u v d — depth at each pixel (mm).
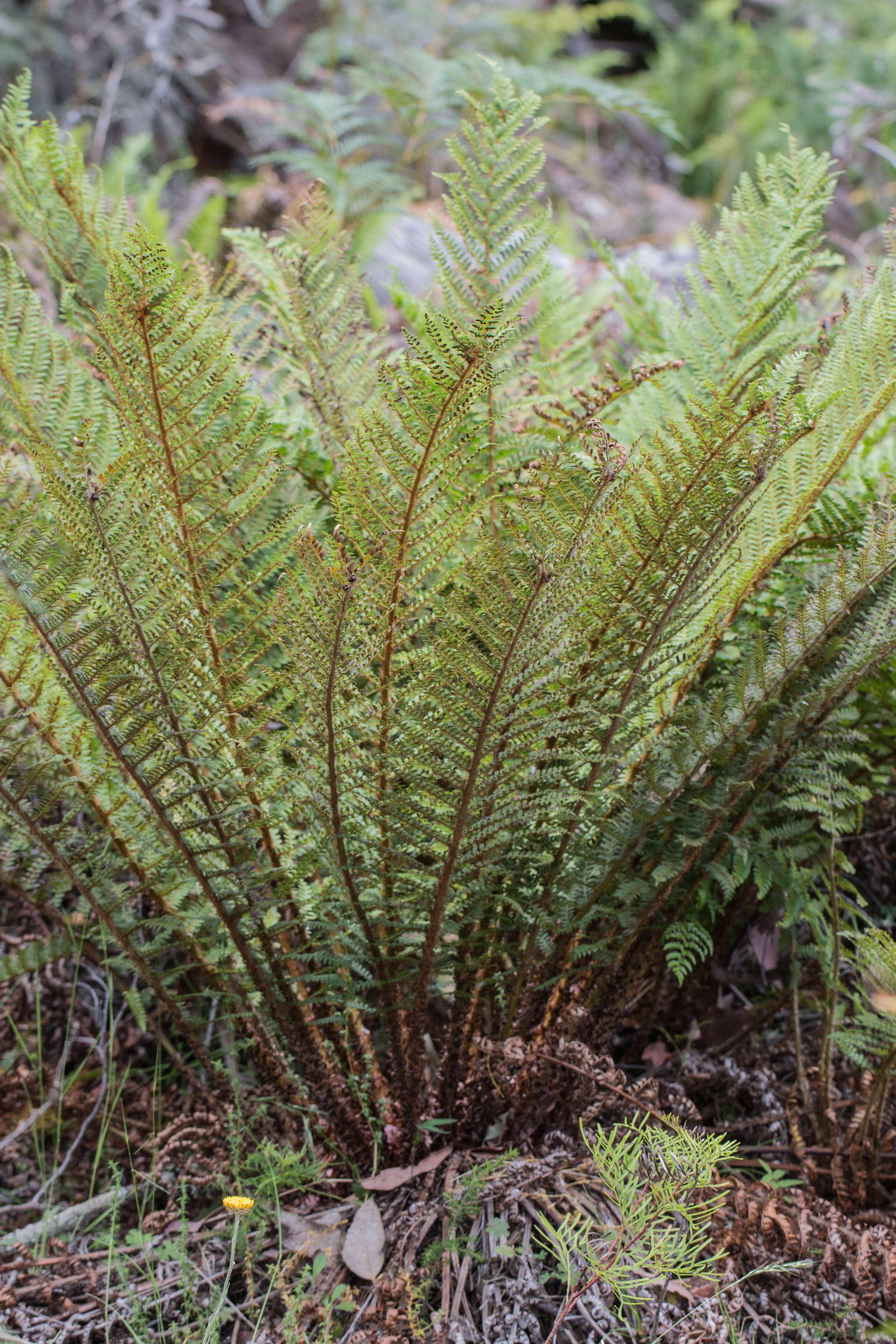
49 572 1674
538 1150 1881
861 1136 1866
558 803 1743
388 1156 1896
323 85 4496
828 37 6551
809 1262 1753
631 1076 1995
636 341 2162
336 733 1710
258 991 1825
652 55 7031
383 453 1646
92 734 1803
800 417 1707
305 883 1865
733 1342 1725
